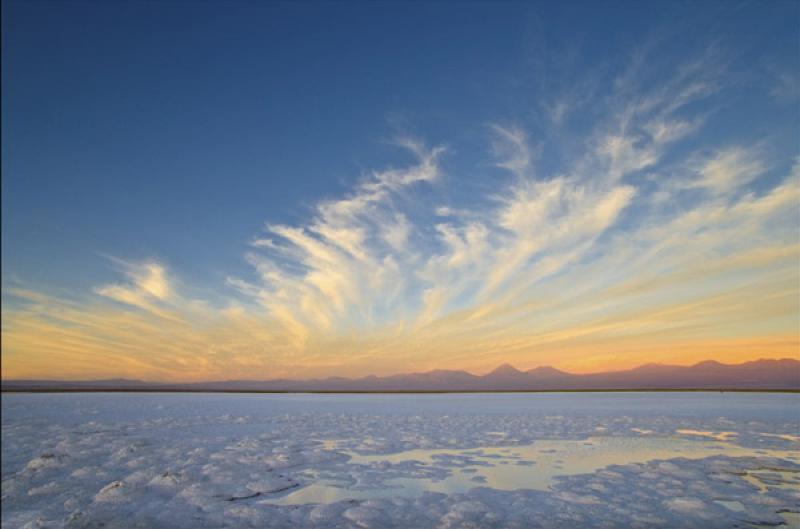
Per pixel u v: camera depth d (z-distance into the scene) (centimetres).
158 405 2441
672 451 799
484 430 1212
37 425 1410
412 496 616
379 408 2133
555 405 2144
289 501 602
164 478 701
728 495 557
